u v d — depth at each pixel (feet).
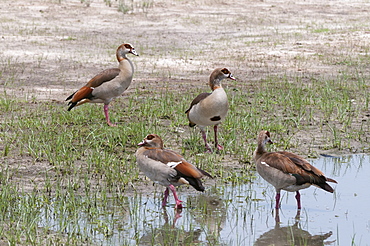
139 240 30.83
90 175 41.24
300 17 138.41
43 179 40.32
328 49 100.53
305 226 33.35
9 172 41.45
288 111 60.85
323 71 84.07
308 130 54.39
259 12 142.51
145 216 34.32
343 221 34.19
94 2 143.02
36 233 31.17
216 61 91.15
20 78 76.28
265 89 71.82
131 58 92.79
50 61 88.02
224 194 38.55
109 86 53.31
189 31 119.75
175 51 99.76
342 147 49.75
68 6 136.36
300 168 34.40
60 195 37.11
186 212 35.19
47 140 48.65
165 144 48.85
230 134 51.57
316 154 47.88
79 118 55.47
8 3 134.41
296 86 73.41
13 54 91.91
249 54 96.68
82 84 74.33
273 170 34.91
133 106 61.82
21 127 52.70
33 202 35.17
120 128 51.78
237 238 31.45
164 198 36.27
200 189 34.91
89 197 36.96
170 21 128.98
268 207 36.35
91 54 94.79
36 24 119.34
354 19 136.98
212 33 118.42
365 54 96.37
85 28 119.03
